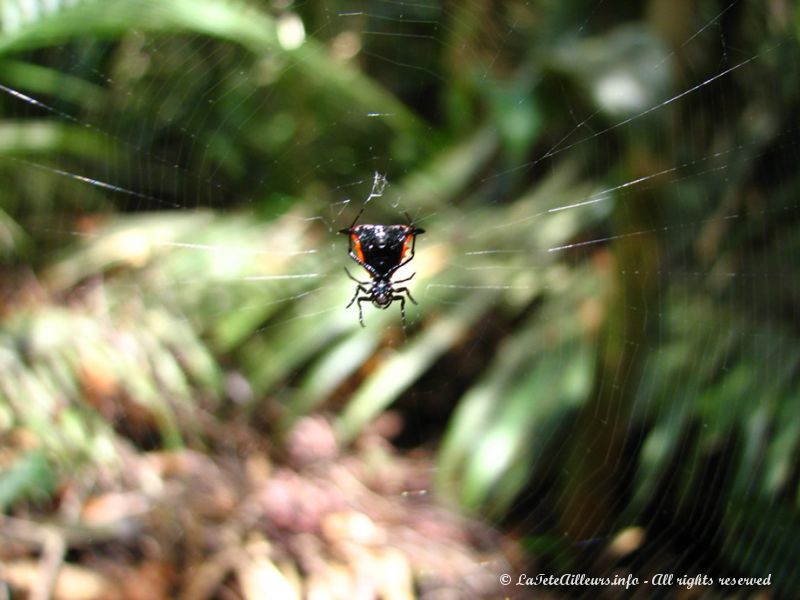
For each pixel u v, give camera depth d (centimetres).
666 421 22
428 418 25
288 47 23
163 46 24
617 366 22
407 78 25
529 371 23
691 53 22
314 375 23
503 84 23
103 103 24
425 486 24
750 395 21
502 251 23
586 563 22
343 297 23
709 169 22
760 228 22
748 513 21
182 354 23
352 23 24
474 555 22
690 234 22
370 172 24
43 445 21
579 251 23
